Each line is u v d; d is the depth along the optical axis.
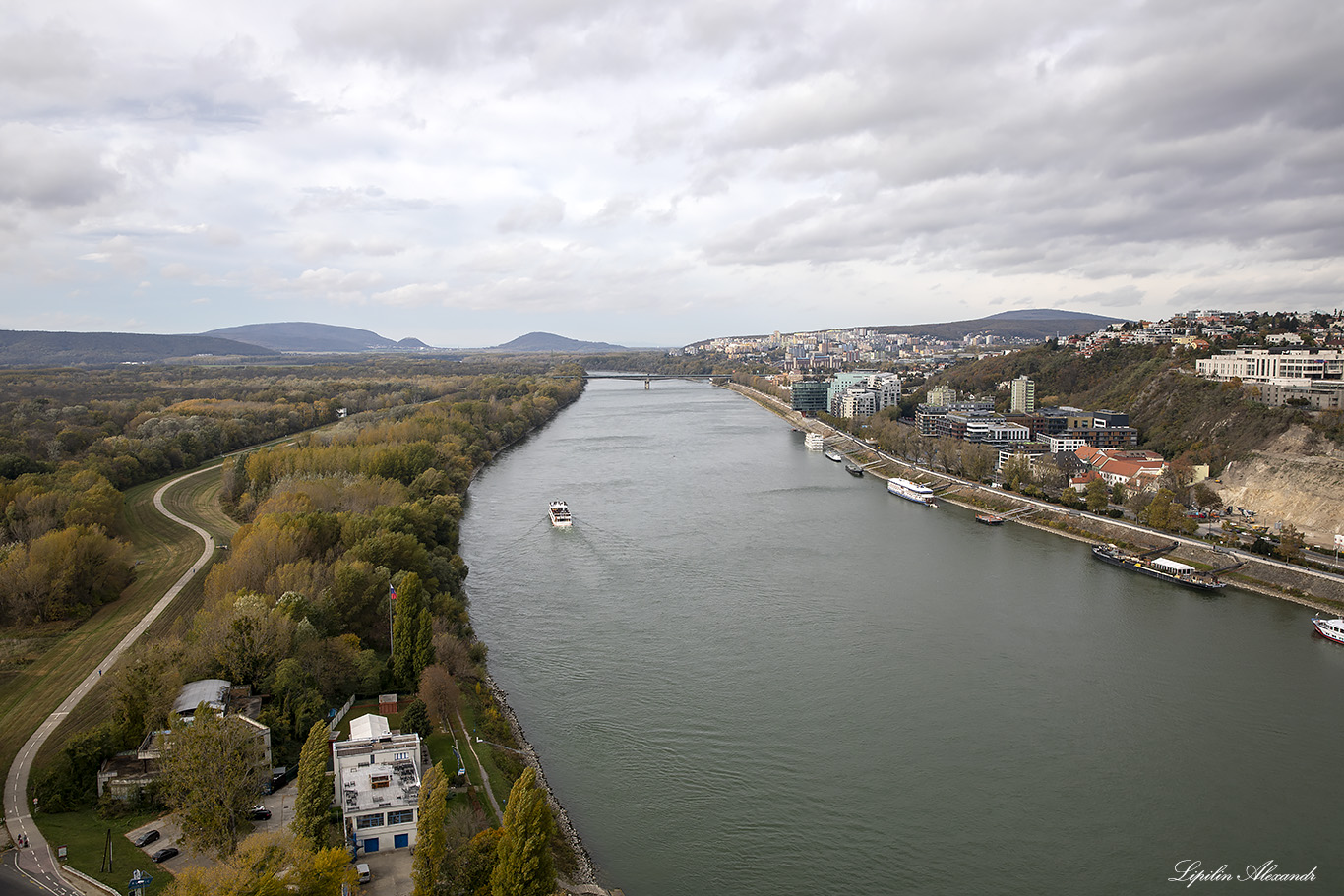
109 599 190.00
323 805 101.12
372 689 146.75
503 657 175.88
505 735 139.62
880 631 192.12
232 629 139.00
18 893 90.88
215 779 99.94
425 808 95.31
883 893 108.44
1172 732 148.00
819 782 132.00
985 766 137.00
